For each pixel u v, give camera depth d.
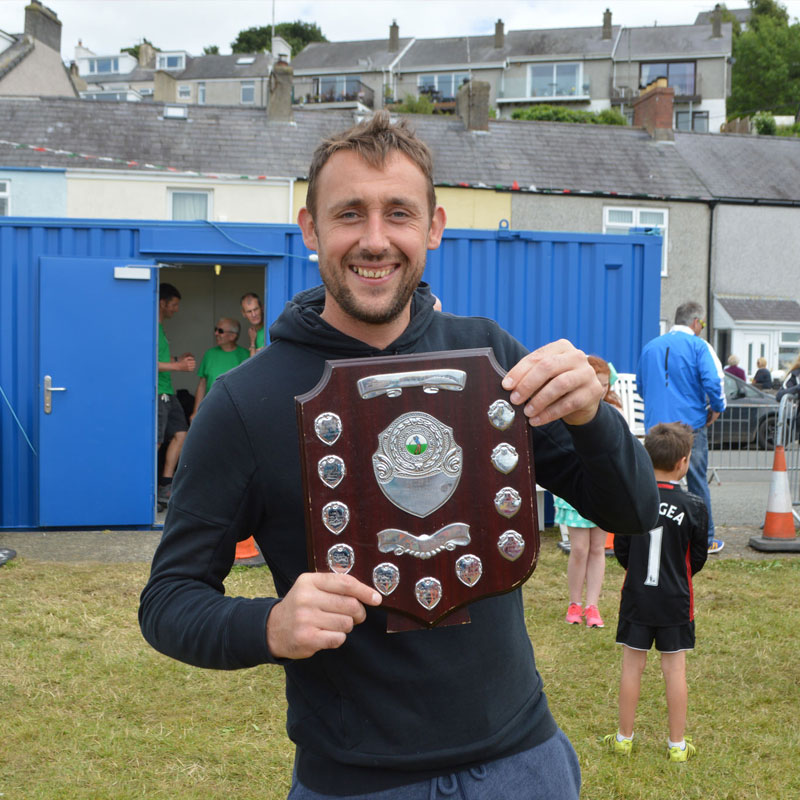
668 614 3.32
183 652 1.29
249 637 1.19
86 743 3.41
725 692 3.99
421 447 1.27
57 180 17.34
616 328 7.61
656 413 6.34
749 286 22.50
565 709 3.79
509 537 1.29
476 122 22.02
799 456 7.55
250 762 3.29
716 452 11.59
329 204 1.38
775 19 72.75
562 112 47.53
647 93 23.81
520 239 7.45
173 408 8.27
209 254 7.21
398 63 61.03
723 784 3.16
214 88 65.44
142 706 3.76
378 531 1.26
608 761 3.33
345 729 1.37
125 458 7.05
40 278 6.91
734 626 4.86
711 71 56.88
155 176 17.64
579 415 1.30
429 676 1.35
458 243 7.39
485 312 7.43
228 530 1.39
